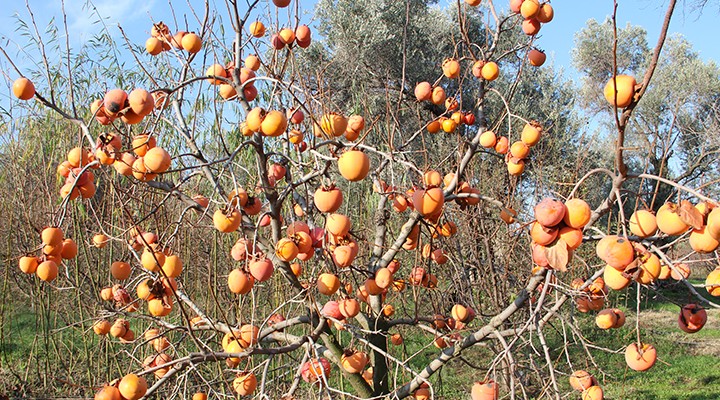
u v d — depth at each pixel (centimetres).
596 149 991
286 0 229
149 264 200
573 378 212
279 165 250
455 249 364
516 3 246
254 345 219
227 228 177
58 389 474
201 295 416
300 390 351
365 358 228
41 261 186
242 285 182
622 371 660
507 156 253
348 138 220
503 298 382
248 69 235
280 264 219
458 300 352
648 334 791
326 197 192
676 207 148
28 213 439
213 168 302
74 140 446
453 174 273
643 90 136
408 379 439
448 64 276
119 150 192
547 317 232
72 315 521
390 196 269
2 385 472
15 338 597
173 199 399
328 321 243
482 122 263
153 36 239
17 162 468
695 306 171
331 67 652
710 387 611
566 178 465
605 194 868
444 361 237
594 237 185
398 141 521
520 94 910
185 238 394
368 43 830
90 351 470
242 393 217
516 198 418
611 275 154
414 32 904
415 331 537
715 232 141
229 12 192
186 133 242
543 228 149
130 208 369
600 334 746
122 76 435
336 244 206
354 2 911
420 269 266
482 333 229
